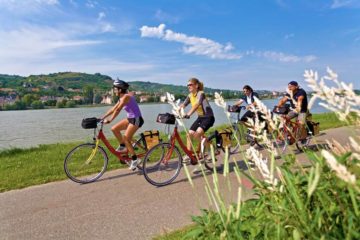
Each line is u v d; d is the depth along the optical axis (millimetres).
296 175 1874
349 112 1346
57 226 4262
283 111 7035
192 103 6492
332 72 1364
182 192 5457
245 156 2057
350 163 1521
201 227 1986
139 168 6781
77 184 6238
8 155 9703
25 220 4500
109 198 5324
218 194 1721
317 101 1421
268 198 1873
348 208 1459
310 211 1659
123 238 3830
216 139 6789
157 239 3709
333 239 1368
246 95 8547
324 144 1966
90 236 3930
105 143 6652
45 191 5828
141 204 4965
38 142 19156
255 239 1799
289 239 1550
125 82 6559
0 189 5961
